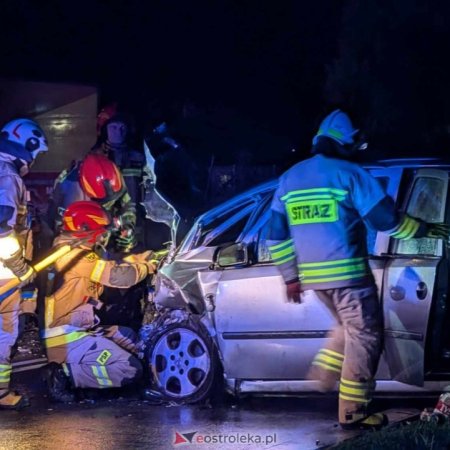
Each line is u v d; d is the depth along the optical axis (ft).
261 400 49.60
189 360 49.34
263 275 45.88
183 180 68.49
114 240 59.52
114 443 42.50
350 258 41.16
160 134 71.82
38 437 44.06
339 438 41.06
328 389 44.50
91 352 51.03
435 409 40.34
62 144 98.48
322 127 42.68
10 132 49.52
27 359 63.77
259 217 47.62
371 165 46.47
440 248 43.06
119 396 52.60
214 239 49.42
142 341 51.44
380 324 41.63
